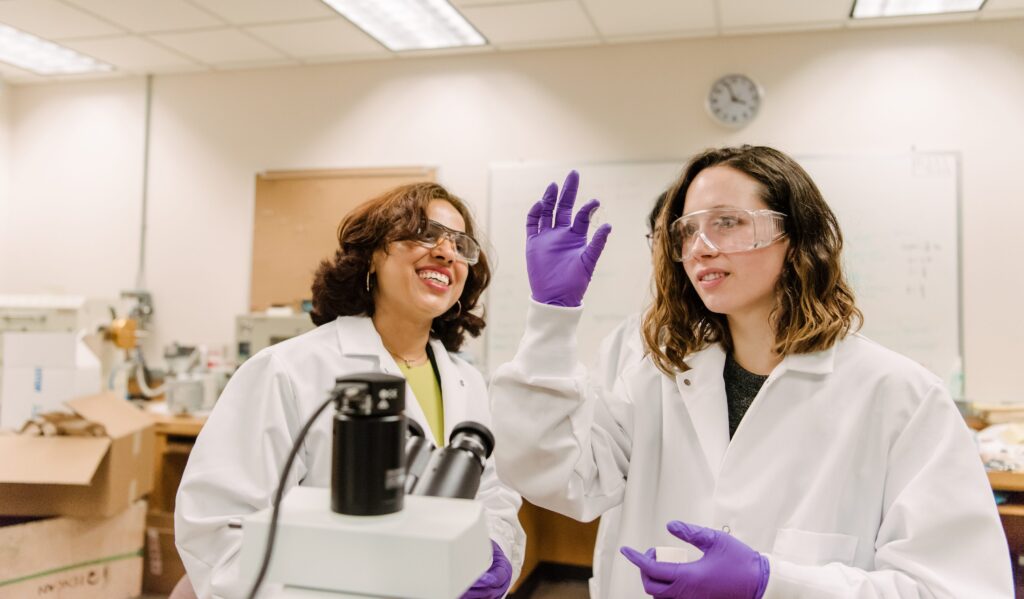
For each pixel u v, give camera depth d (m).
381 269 1.43
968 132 3.25
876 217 3.30
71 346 2.79
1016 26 3.21
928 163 3.27
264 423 1.21
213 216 4.11
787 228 1.03
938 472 0.93
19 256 4.33
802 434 1.03
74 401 2.55
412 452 0.69
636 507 1.14
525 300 3.68
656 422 1.19
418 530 0.55
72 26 3.49
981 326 3.21
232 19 3.39
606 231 0.95
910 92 3.30
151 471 2.70
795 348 1.04
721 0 3.07
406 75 3.89
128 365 3.42
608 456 1.14
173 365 3.46
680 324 1.16
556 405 0.98
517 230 3.71
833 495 0.99
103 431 2.44
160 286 4.17
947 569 0.89
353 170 3.93
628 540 1.13
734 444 1.06
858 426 1.00
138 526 2.82
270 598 0.56
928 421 0.97
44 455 2.30
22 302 3.04
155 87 4.23
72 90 4.34
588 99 3.65
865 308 3.29
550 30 3.44
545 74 3.71
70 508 2.46
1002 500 2.37
